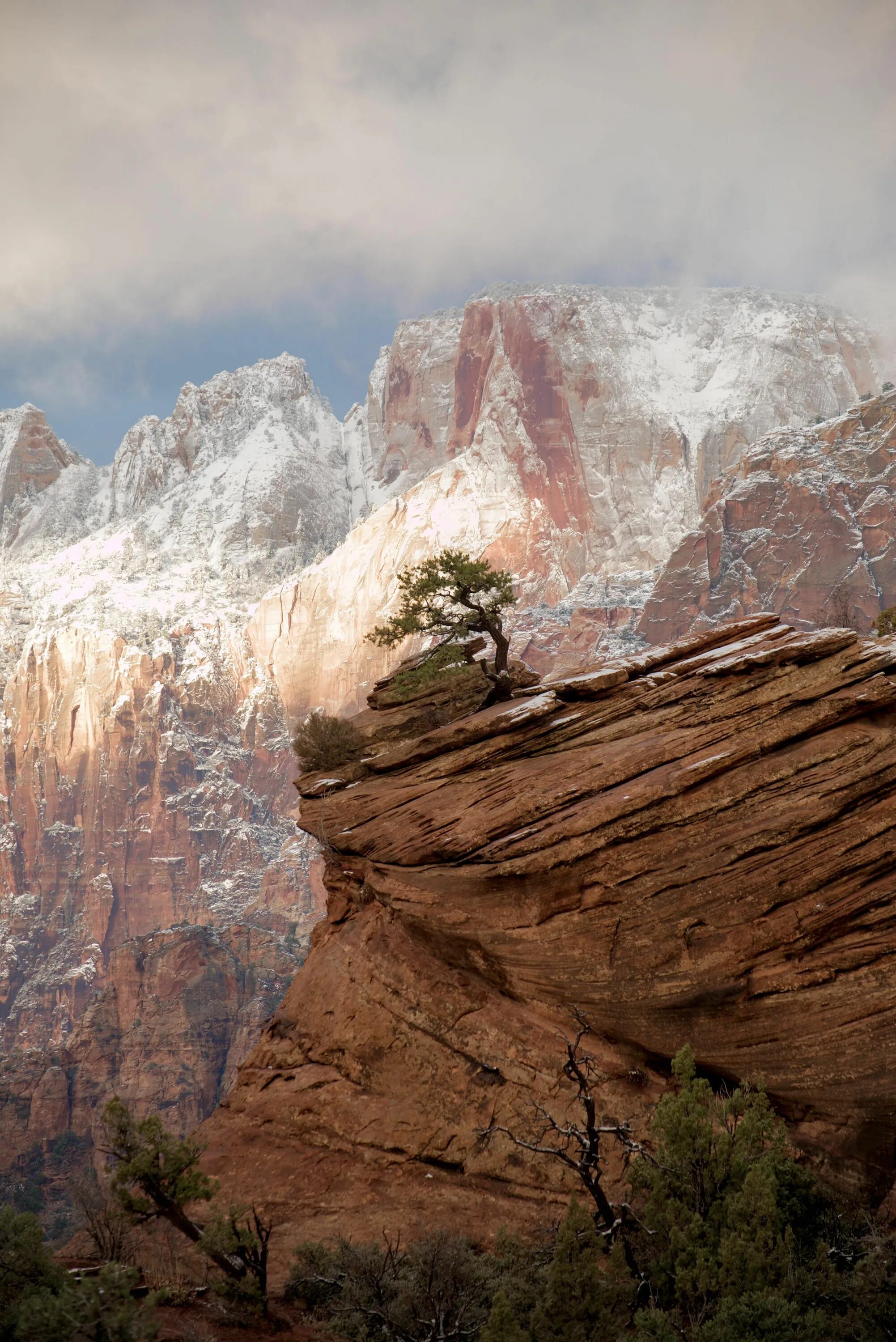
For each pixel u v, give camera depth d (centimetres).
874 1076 1941
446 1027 2259
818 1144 1917
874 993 2014
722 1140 1623
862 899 2108
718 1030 2066
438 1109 2159
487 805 2455
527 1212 1947
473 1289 1546
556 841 2264
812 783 2253
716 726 2405
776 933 2102
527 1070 2130
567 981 2184
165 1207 1566
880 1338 1388
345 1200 2022
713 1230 1531
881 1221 1780
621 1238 1525
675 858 2209
